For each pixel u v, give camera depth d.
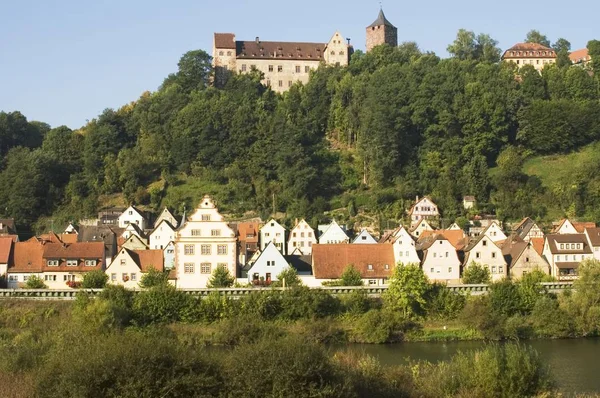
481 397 85.38
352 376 85.00
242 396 76.62
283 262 161.00
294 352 78.19
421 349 128.75
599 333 137.00
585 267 146.62
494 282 151.75
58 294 148.12
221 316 138.12
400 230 182.38
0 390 80.31
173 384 75.56
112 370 75.25
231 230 161.00
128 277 161.62
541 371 87.31
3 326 138.00
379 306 144.00
